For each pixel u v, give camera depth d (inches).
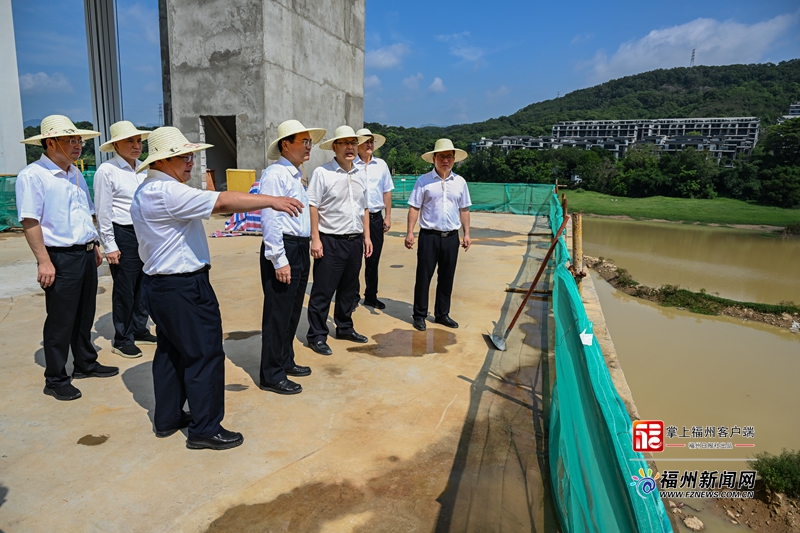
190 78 511.2
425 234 197.5
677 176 2701.8
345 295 183.6
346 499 99.3
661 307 693.3
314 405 137.0
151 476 104.5
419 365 166.7
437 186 194.1
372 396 143.5
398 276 299.0
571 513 84.4
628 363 475.8
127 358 166.1
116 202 159.0
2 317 206.4
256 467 108.7
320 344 174.2
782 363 481.7
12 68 570.6
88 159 768.9
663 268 1103.6
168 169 107.3
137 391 142.6
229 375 154.8
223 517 93.3
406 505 98.0
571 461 86.8
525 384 154.8
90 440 117.1
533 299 253.8
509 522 94.0
